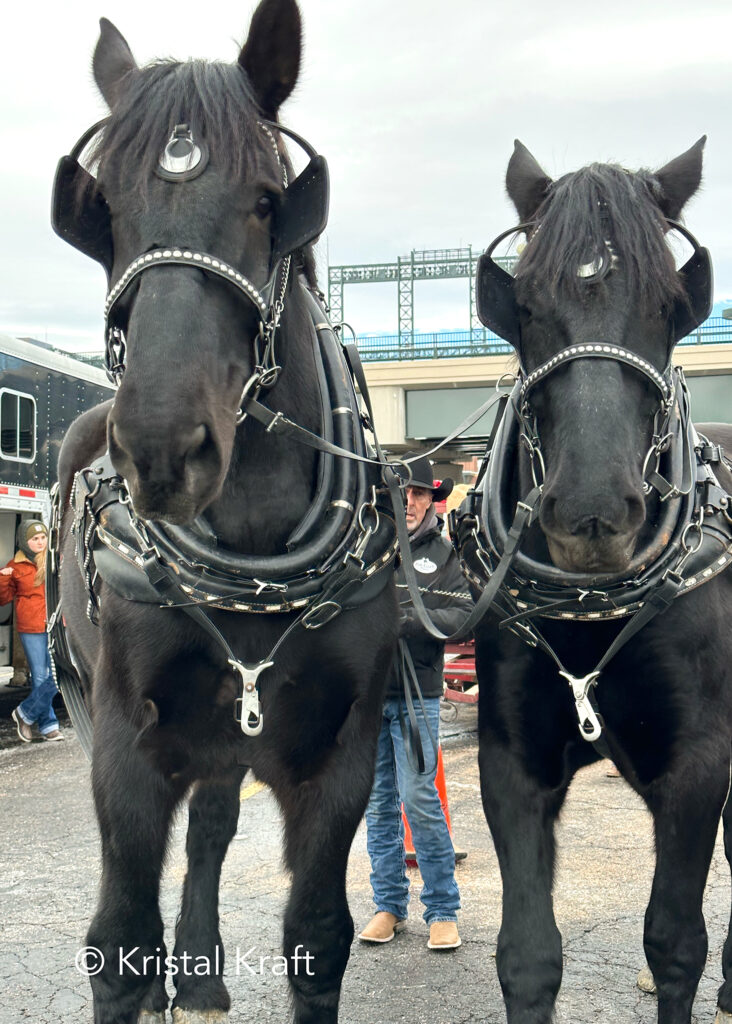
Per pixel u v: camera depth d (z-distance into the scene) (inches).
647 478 110.2
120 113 93.8
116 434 82.7
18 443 372.5
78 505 123.3
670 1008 109.0
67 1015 136.8
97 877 191.6
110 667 105.9
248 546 106.3
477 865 199.6
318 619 104.3
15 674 410.9
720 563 113.3
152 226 88.9
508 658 115.0
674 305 106.5
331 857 105.0
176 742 105.3
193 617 101.8
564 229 103.2
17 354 372.5
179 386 82.9
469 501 127.6
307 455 110.0
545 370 102.2
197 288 87.4
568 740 117.1
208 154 90.4
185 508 83.9
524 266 107.3
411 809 158.4
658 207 109.0
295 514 107.8
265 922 168.7
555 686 114.1
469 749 306.2
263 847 209.0
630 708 113.3
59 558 162.6
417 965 154.3
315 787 106.7
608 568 95.7
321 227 95.1
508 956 105.4
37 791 259.8
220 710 105.9
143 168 90.3
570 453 96.7
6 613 405.1
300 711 106.9
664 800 111.5
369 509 112.9
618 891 182.5
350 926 106.9
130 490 85.4
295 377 110.3
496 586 109.9
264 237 94.6
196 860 142.0
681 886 109.3
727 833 150.2
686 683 110.7
